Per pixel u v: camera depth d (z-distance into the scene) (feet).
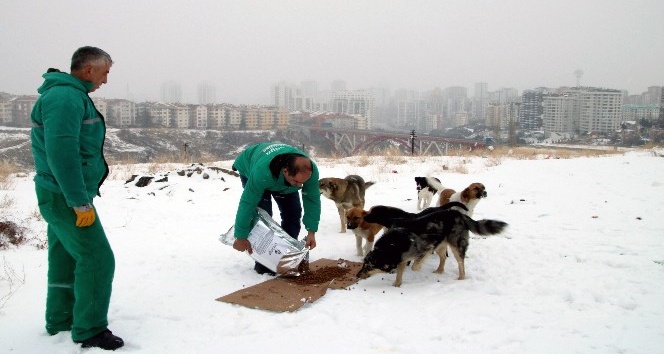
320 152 302.66
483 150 75.15
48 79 11.62
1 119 307.78
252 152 18.16
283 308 14.90
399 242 17.04
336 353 12.29
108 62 12.35
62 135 10.91
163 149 241.35
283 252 17.11
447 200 26.61
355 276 18.29
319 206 17.94
